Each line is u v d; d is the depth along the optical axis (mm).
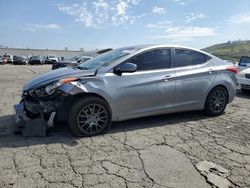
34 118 4320
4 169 3188
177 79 5016
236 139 4348
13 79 13383
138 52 4746
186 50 5340
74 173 3131
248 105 7098
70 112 4145
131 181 2977
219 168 3326
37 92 4164
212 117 5645
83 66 4996
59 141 4090
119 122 5125
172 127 4914
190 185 2922
